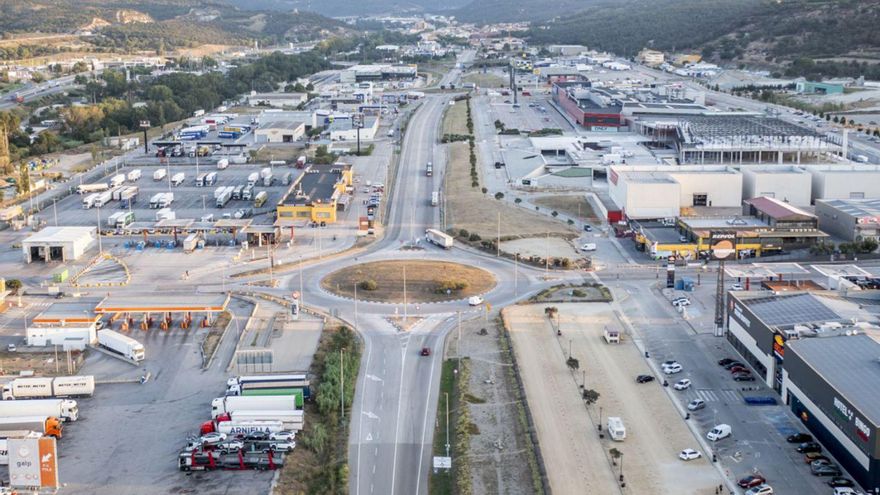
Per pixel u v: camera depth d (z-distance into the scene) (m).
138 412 136.75
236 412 130.75
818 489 113.31
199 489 114.19
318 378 147.50
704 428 129.62
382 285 196.25
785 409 135.62
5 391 140.50
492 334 167.88
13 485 111.50
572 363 150.00
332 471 118.56
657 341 163.25
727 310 163.62
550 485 113.69
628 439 126.25
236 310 181.62
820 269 190.75
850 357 130.62
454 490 113.75
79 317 167.88
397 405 138.75
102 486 114.81
